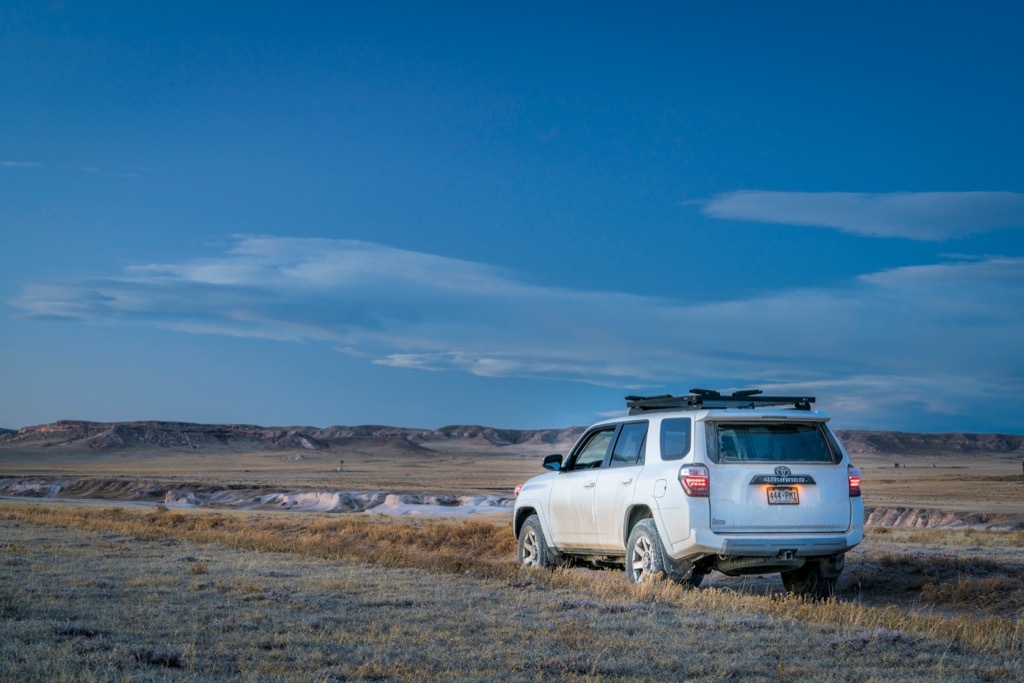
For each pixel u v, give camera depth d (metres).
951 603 12.23
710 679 6.98
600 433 13.61
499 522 28.83
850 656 7.84
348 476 168.50
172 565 13.41
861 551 16.47
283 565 13.62
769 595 11.09
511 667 7.16
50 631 8.05
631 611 9.67
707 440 11.28
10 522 22.16
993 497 84.56
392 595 10.60
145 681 6.50
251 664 7.08
